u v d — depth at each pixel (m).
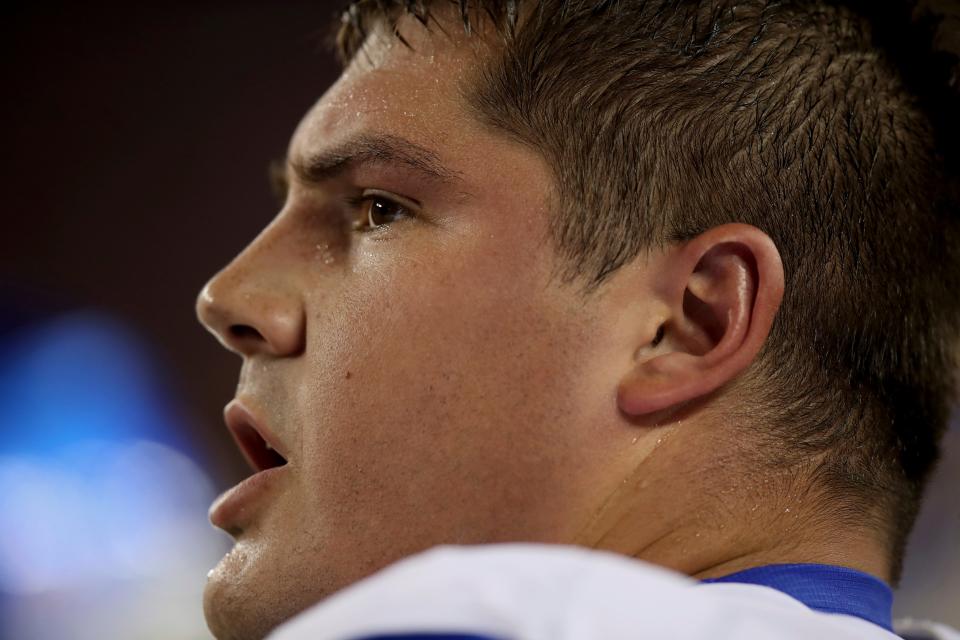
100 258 18.89
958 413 4.22
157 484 17.95
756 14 3.35
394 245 3.19
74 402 18.36
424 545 3.04
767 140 3.20
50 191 18.97
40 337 18.53
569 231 3.10
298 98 18.89
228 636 3.28
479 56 3.27
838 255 3.21
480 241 3.11
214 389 18.70
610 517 3.00
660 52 3.23
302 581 3.14
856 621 2.79
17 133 18.95
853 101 3.36
